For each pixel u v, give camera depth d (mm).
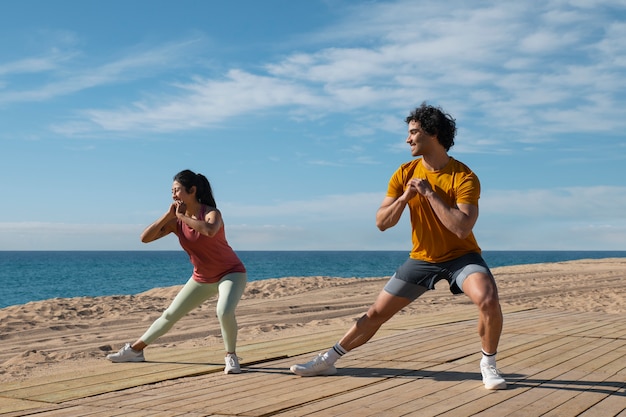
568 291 18141
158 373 5352
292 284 21031
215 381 4988
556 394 4320
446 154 4508
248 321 11594
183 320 11648
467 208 4289
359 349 6402
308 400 4230
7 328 10719
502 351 6180
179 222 5270
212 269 5348
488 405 4020
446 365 5473
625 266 34594
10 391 4711
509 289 19047
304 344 7059
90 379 5125
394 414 3818
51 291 31594
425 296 16016
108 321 11750
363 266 76562
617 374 5020
